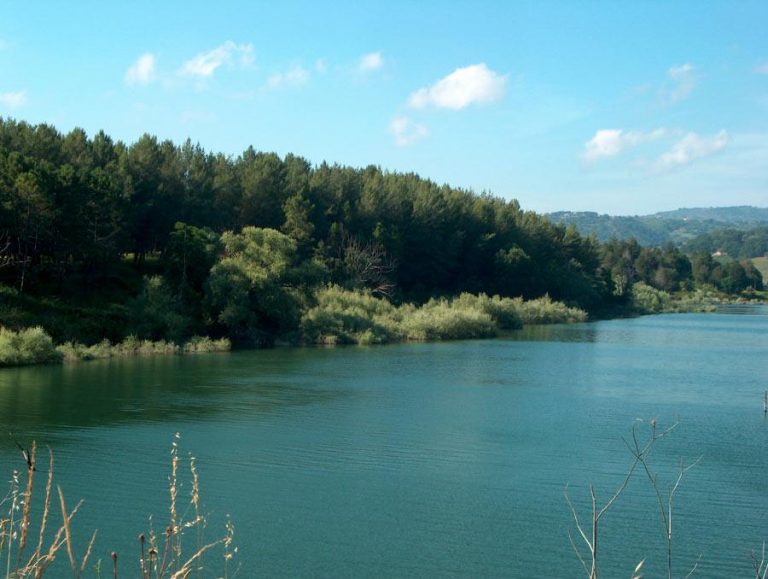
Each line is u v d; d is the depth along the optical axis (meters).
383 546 23.66
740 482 30.59
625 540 24.50
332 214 118.25
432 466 32.47
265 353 72.88
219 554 22.70
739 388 54.28
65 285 76.94
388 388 52.53
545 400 48.53
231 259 80.62
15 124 93.12
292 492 28.61
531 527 25.47
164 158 101.00
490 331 97.69
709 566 22.55
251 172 110.94
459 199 143.25
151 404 44.78
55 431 37.31
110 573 20.95
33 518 24.72
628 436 38.34
